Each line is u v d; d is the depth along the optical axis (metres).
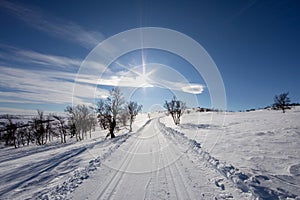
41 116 44.28
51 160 11.62
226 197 4.33
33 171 8.90
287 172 5.71
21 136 52.72
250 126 19.94
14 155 26.66
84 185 5.60
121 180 5.89
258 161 6.98
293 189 4.54
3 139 54.91
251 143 10.63
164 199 4.43
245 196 4.30
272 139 11.48
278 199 4.10
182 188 4.98
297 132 13.36
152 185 5.32
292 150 8.45
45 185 6.27
